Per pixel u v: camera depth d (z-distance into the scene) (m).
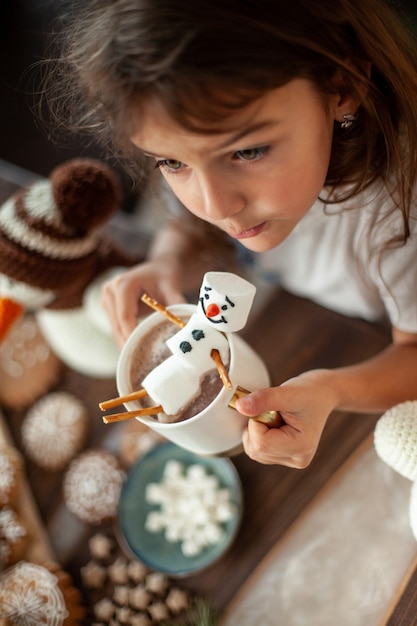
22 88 1.57
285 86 0.45
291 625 0.64
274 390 0.51
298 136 0.48
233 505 0.68
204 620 0.65
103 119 0.54
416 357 0.66
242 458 0.71
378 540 0.65
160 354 0.53
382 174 0.60
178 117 0.44
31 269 0.65
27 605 0.65
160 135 0.46
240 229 0.53
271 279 0.90
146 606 0.67
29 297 0.68
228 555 0.68
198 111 0.44
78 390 0.79
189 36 0.42
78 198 0.64
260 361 0.54
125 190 1.02
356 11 0.50
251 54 0.43
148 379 0.48
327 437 0.69
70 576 0.70
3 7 1.66
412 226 0.64
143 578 0.68
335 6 0.48
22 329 0.83
